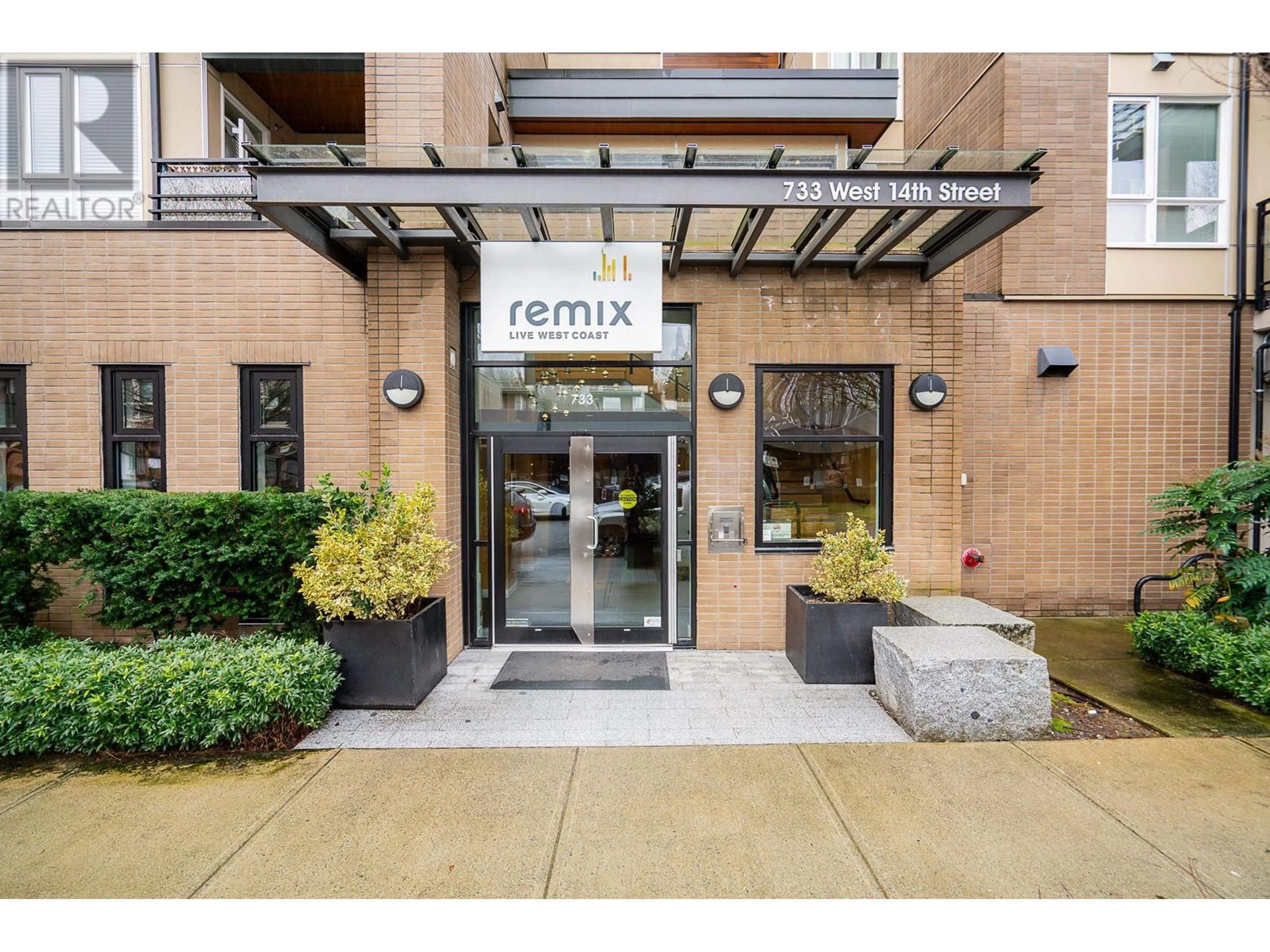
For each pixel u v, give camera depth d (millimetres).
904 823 3008
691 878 2641
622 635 5934
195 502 4551
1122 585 7008
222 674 3803
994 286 7121
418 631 4465
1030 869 2689
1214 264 7070
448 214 4535
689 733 4027
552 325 5129
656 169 4281
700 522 5871
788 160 4391
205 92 6359
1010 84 6980
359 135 8203
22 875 2654
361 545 4398
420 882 2619
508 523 5988
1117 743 3830
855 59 9859
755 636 5871
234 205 5949
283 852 2799
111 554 4699
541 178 4301
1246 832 2930
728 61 10719
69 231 5727
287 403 5867
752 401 5863
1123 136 7137
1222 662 4543
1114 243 7059
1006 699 3906
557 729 4074
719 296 5848
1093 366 7008
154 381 5824
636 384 5969
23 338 5742
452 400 5594
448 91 5379
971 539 6984
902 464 5891
